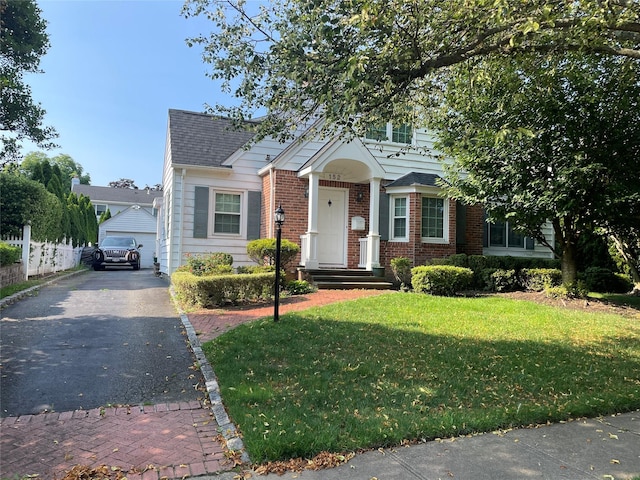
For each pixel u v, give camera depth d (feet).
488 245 52.06
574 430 13.08
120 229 102.63
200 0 18.53
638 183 29.91
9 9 37.73
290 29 17.51
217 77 19.02
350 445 11.51
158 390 15.97
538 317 28.40
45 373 17.22
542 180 31.40
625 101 28.76
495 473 10.44
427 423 12.78
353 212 47.42
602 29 17.04
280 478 10.16
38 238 47.73
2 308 28.76
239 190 46.03
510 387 16.47
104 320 26.37
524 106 30.48
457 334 23.76
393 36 16.31
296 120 23.17
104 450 11.51
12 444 11.75
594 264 49.55
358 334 22.74
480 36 17.02
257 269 36.99
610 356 20.99
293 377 16.55
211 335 22.81
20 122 41.45
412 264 44.27
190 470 10.50
